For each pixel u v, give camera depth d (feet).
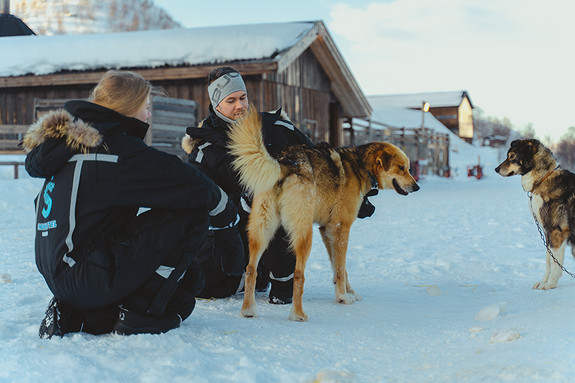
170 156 9.93
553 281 15.23
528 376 7.51
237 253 12.21
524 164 16.21
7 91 55.52
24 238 23.88
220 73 13.80
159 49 50.67
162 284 9.81
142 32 56.65
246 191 13.12
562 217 15.40
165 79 51.93
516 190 67.26
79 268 9.36
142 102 10.44
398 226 31.55
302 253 12.12
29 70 51.52
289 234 12.35
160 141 44.98
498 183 92.32
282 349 9.52
